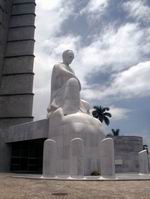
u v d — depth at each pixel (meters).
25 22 47.38
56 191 9.77
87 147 18.72
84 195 8.78
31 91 43.22
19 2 49.03
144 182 13.48
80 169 15.55
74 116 19.70
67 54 24.25
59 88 22.83
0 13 45.16
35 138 23.69
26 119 41.53
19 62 44.88
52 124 21.25
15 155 29.52
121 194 9.05
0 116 42.53
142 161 20.89
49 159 16.23
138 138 36.19
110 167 15.60
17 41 46.41
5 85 44.00
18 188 10.77
